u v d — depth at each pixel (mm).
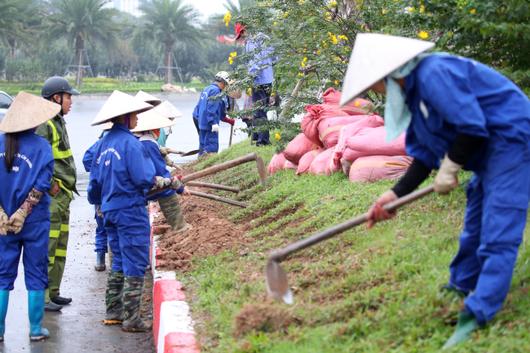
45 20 79688
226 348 5727
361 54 4922
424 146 5168
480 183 5082
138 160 7887
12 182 7723
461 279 5254
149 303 9234
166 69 88625
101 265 11023
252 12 11305
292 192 9750
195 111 17891
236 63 12523
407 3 7945
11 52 81625
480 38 7512
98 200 8570
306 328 5574
